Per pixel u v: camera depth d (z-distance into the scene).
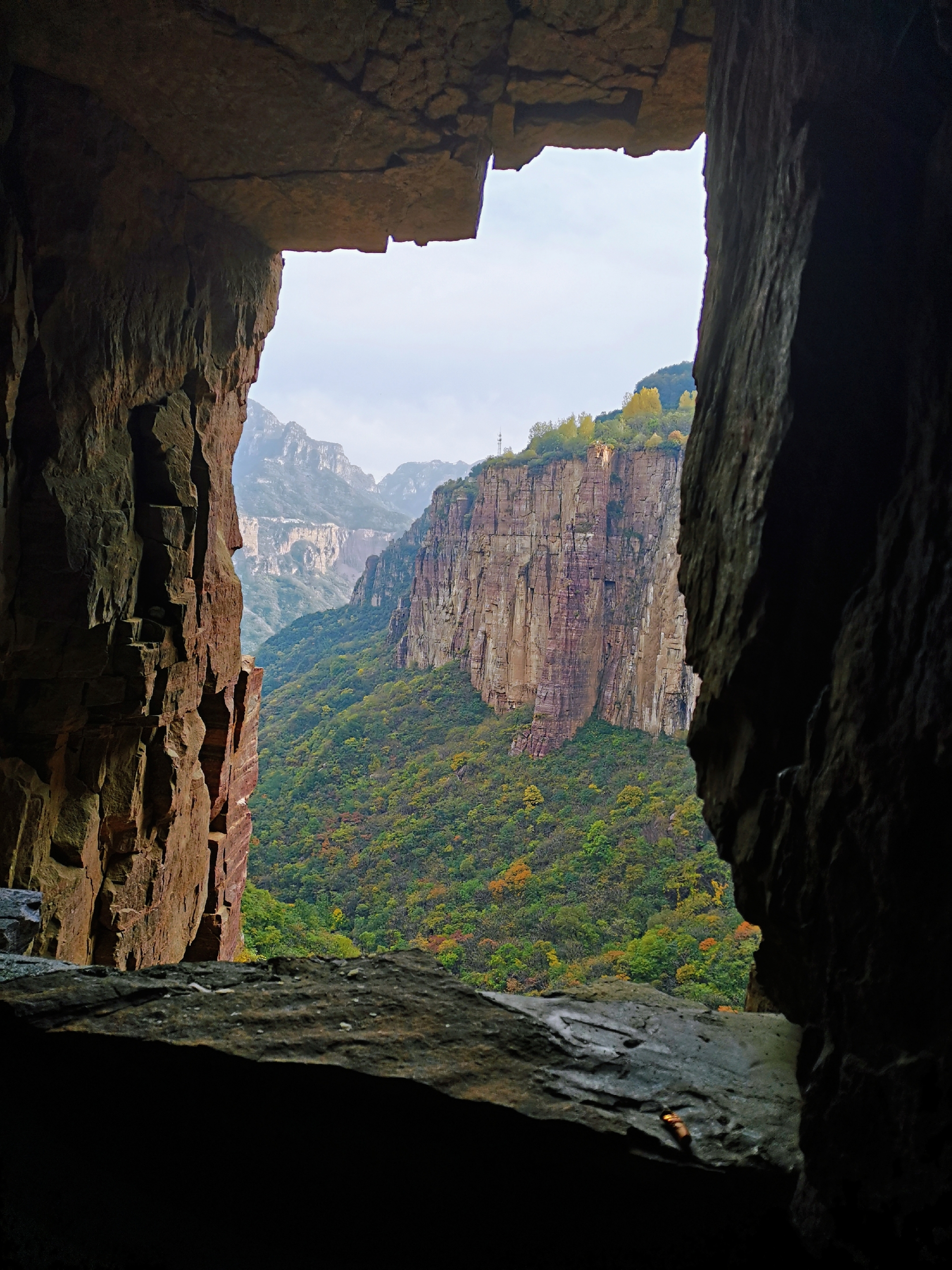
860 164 3.50
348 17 7.09
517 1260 3.64
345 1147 3.88
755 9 4.62
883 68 3.42
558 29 7.22
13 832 8.55
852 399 3.51
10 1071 4.35
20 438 8.48
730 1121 3.86
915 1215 2.59
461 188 9.62
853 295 3.50
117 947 10.04
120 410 9.80
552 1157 3.69
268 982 4.90
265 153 9.19
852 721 3.14
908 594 2.99
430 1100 3.86
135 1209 3.81
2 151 8.03
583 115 8.48
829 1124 3.02
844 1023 3.08
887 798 2.87
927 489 3.00
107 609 9.37
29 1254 3.55
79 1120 4.21
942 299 3.07
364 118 8.39
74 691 9.24
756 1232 3.47
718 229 5.36
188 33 7.36
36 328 8.41
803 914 3.44
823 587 3.59
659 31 7.21
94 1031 4.27
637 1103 3.94
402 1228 3.76
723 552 4.43
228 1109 4.02
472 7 7.00
